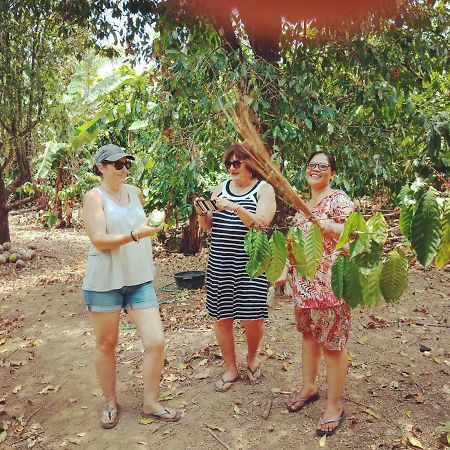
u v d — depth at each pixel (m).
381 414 2.61
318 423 2.49
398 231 1.50
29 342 4.00
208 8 3.69
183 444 2.45
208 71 3.85
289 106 3.86
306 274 1.48
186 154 4.30
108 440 2.53
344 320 2.34
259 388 2.90
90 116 9.39
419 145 4.45
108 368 2.64
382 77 4.14
